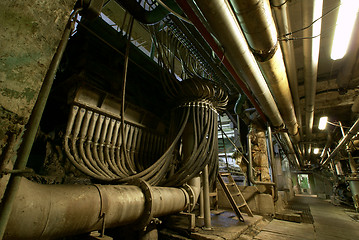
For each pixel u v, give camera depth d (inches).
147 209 94.3
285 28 109.7
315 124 394.3
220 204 238.2
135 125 166.1
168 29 185.6
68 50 152.6
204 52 182.4
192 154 141.7
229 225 146.7
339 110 310.8
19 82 37.6
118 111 150.8
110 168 133.6
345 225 191.8
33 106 39.4
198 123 152.5
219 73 207.9
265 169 275.7
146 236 104.6
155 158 182.2
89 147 125.5
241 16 86.0
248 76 131.4
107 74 154.3
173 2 110.0
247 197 225.6
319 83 271.9
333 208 331.6
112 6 252.5
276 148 571.8
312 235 146.2
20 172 35.1
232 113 355.3
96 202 73.1
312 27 107.1
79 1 63.6
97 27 149.7
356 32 139.5
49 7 44.9
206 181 145.4
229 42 100.0
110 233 119.6
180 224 129.4
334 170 532.4
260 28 90.5
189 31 159.2
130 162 151.6
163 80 185.3
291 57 139.9
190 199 135.0
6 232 47.1
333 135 418.0
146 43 279.7
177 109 168.6
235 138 359.6
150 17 119.5
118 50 154.9
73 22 55.2
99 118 136.0
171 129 168.6
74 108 122.8
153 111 204.1
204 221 136.0
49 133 131.6
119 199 82.6
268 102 169.9
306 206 341.1
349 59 182.7
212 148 156.3
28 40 40.1
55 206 59.6
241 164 306.5
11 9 38.5
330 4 160.7
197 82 160.2
